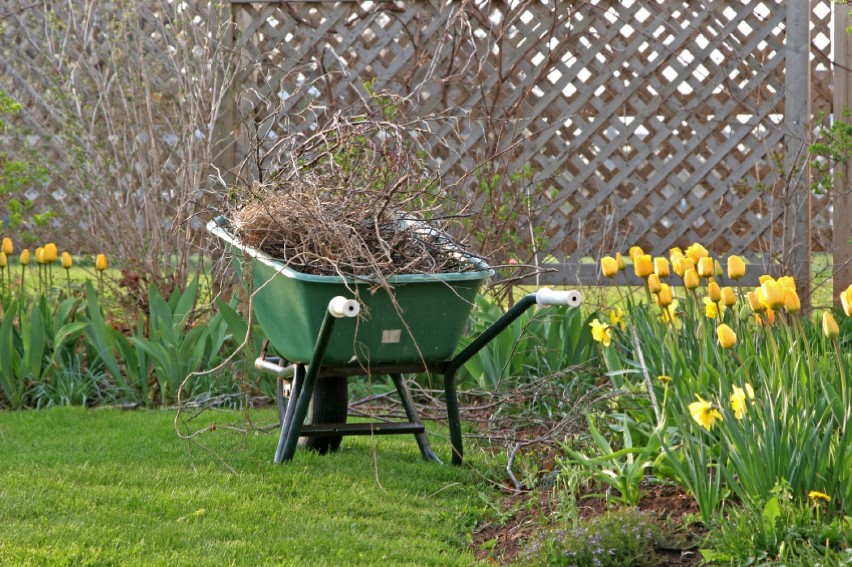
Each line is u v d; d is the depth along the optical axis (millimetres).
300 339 5082
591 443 5492
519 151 9164
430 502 4898
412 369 5309
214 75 9156
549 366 6941
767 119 9000
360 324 4957
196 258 9008
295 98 9398
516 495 5016
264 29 9492
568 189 9359
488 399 6863
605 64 9102
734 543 3674
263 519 4426
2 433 6129
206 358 7371
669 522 4117
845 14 9086
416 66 9109
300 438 5828
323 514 4551
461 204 8359
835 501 4016
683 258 5195
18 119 9594
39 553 3812
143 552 3953
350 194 5410
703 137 9102
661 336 5516
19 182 8547
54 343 7277
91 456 5504
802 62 8859
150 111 8766
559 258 9656
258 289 4949
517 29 9219
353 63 9547
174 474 5125
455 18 8508
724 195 9273
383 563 3934
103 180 8703
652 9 8977
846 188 9125
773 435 3971
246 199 5590
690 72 8992
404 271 5105
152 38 9445
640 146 9219
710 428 4613
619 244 9422
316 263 5109
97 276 8688
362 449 5934
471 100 9352
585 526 4070
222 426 6266
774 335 5195
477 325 7145
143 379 7137
